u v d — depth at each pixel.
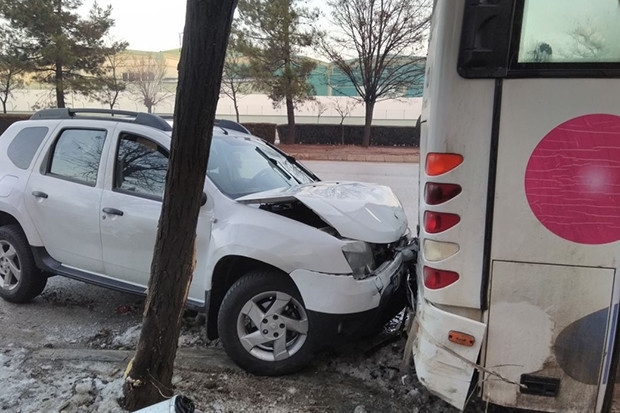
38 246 4.60
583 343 2.48
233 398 3.25
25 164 4.77
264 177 4.41
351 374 3.59
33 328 4.34
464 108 2.43
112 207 4.14
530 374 2.55
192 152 2.52
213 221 3.70
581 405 2.54
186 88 2.42
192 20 2.34
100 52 24.28
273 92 23.39
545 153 2.39
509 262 2.49
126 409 2.86
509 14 2.33
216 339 3.97
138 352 2.85
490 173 2.45
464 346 2.59
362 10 21.48
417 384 3.42
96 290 5.30
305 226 3.44
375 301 3.43
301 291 3.34
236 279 3.73
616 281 2.41
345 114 28.41
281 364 3.48
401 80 23.11
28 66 23.16
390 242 3.67
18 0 22.17
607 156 2.34
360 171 15.64
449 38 2.41
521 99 2.38
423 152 2.96
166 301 2.75
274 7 21.31
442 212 2.53
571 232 2.41
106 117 4.52
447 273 2.57
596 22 2.29
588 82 2.31
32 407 3.07
